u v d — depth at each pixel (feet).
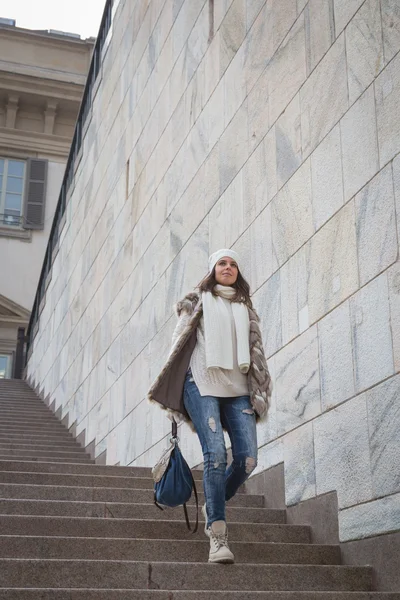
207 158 27.37
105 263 40.55
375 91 16.60
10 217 79.66
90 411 39.24
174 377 14.73
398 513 14.01
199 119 28.78
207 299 15.01
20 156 81.61
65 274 51.47
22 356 70.90
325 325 17.60
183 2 32.45
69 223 52.65
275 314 20.34
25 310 76.59
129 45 41.60
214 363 14.26
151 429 29.50
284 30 22.11
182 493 14.20
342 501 16.01
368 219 16.25
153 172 33.91
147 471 22.47
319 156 18.92
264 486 19.75
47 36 83.05
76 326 45.70
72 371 45.06
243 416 14.43
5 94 81.30
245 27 25.27
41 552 14.40
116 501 18.48
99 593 12.03
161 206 32.04
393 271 15.06
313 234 18.72
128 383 33.42
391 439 14.48
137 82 38.88
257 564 14.03
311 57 20.11
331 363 17.13
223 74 26.78
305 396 18.16
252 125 23.66
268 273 21.09
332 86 18.72
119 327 36.14
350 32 18.08
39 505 16.78
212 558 13.80
